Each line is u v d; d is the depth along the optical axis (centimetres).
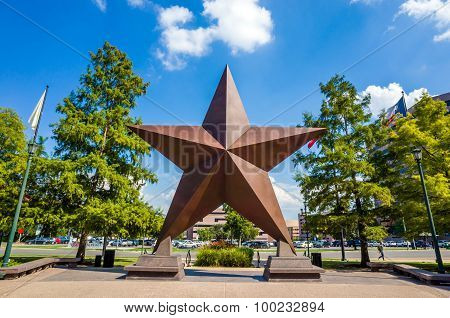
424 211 1373
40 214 1434
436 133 1495
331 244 6144
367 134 1633
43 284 842
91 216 1390
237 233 3966
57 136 1623
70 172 1460
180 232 1046
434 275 916
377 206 1731
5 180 1512
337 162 1598
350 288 832
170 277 943
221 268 1445
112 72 1808
